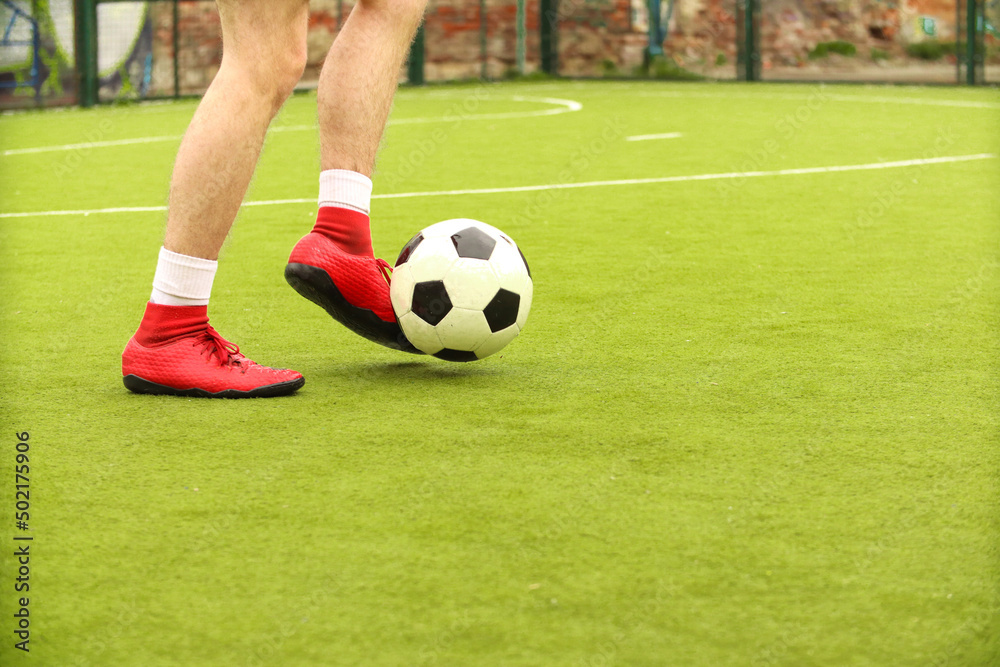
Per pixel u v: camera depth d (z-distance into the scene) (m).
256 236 4.71
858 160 7.26
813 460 1.91
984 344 2.78
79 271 4.01
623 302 3.34
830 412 2.20
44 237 4.80
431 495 1.75
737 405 2.25
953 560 1.50
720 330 2.96
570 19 17.92
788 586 1.43
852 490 1.76
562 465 1.89
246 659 1.27
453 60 17.41
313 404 2.29
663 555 1.52
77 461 1.94
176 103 15.26
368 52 2.46
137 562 1.52
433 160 7.60
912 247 4.28
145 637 1.32
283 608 1.38
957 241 4.40
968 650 1.27
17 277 3.89
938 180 6.27
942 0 18.95
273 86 2.40
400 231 4.82
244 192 2.39
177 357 2.36
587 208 5.44
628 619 1.35
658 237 4.57
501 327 2.51
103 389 2.44
